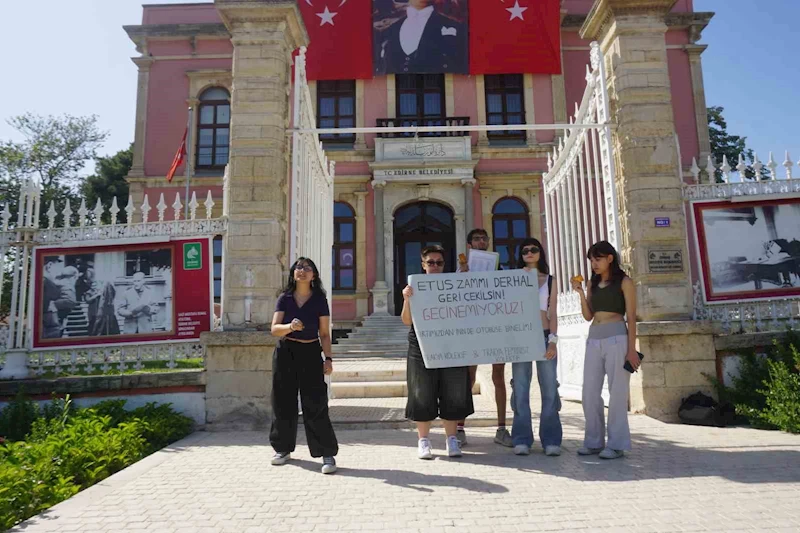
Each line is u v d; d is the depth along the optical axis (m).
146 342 6.51
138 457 5.00
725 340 6.36
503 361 4.80
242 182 6.73
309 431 4.44
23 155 22.48
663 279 6.54
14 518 3.37
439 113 18.31
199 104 18.64
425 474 4.24
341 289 17.36
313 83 18.42
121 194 27.28
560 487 3.84
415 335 4.87
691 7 18.86
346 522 3.22
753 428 5.76
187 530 3.12
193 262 6.65
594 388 4.85
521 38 17.73
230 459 4.84
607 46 7.32
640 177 6.71
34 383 6.32
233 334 6.31
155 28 18.69
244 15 7.00
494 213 17.83
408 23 17.81
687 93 18.42
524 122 18.27
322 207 8.64
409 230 17.72
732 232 6.64
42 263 6.65
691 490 3.70
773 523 3.08
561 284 8.79
